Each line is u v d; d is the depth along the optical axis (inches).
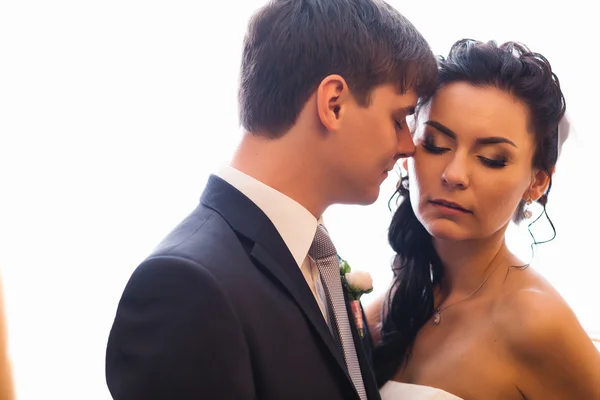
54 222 101.1
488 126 45.4
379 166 45.0
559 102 47.9
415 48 45.0
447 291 56.1
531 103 46.2
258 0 96.2
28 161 100.0
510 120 45.6
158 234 101.2
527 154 47.3
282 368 39.9
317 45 43.1
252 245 42.3
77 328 102.4
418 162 48.6
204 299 37.9
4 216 100.4
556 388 49.1
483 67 46.3
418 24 90.5
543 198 52.0
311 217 44.2
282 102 43.6
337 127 42.8
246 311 39.2
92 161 100.4
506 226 51.9
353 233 97.7
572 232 88.3
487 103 45.6
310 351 41.2
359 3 44.8
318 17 43.8
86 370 102.8
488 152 46.0
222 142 99.0
